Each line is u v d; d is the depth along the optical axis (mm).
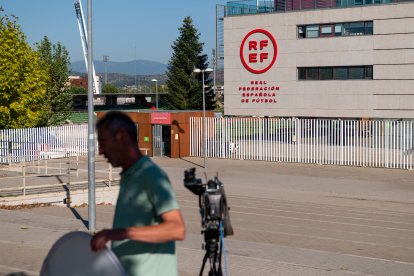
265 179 30484
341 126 36438
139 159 3506
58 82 51469
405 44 44562
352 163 36156
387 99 45531
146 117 41906
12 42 38438
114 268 3129
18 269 8859
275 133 39031
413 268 10477
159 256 3488
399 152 34531
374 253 13172
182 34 79625
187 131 41469
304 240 14898
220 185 5047
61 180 24703
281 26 49438
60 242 3340
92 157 13953
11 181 24406
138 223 3408
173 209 3328
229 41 51781
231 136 40562
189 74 80000
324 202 23625
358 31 46688
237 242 13195
